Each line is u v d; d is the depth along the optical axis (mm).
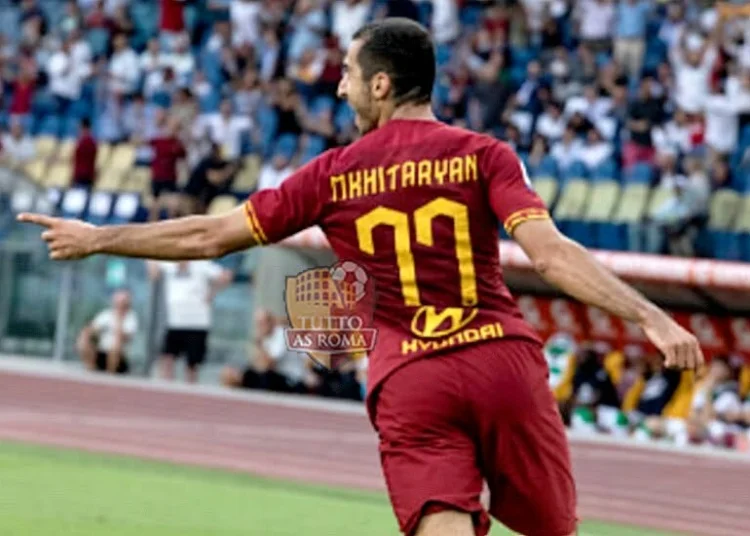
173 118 44812
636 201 37281
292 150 43406
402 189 9609
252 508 19547
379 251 9664
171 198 42781
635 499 23109
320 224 9836
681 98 39031
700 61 39094
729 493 24141
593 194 37906
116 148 46500
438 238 9578
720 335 31141
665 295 31875
